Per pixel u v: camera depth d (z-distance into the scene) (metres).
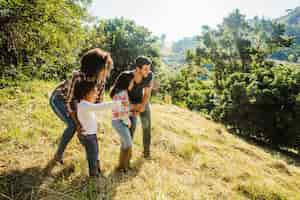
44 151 4.44
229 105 17.03
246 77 17.84
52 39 7.58
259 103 15.60
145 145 5.13
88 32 9.84
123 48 28.67
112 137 5.71
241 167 6.07
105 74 3.70
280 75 16.06
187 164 5.38
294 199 4.92
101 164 4.48
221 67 38.84
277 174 6.61
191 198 4.08
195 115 13.05
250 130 16.14
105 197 3.65
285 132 15.45
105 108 3.51
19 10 6.69
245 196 4.69
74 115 3.60
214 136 8.79
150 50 30.66
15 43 7.24
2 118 5.20
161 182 4.34
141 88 4.51
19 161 4.03
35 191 3.48
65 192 3.58
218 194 4.44
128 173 4.37
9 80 7.28
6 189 3.38
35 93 7.24
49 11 7.02
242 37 37.41
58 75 9.80
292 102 15.27
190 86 40.25
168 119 9.09
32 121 5.39
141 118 5.03
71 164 4.20
